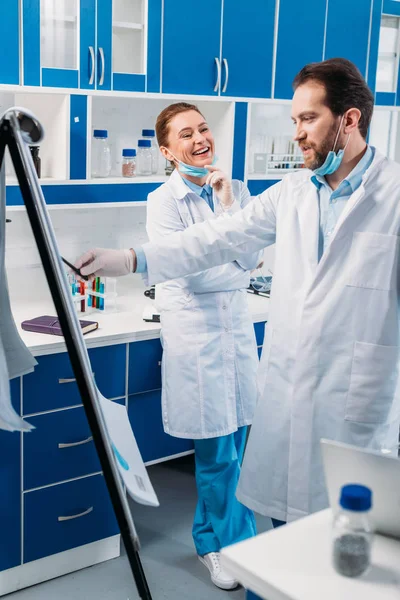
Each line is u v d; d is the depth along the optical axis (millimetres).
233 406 2711
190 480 3498
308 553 1246
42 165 3107
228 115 3355
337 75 1873
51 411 2625
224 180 2633
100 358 2771
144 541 2980
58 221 3400
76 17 2857
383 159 1973
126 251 2061
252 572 1191
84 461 2725
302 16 3432
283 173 3660
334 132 1900
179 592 2672
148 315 2953
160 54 3080
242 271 2699
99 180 3055
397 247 1933
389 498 1266
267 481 2107
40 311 3016
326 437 2002
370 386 1964
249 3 3264
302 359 1997
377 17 3676
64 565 2760
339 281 1964
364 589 1151
